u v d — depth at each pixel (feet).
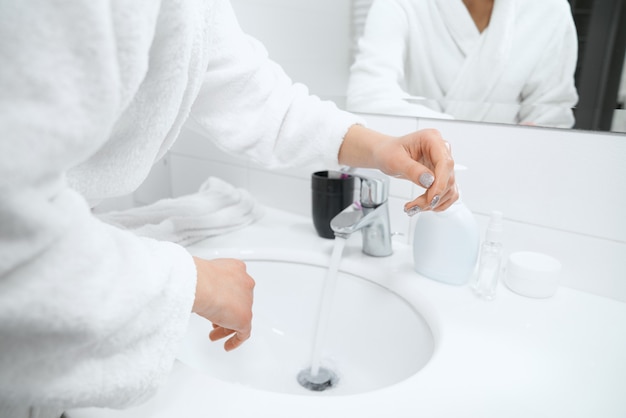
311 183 2.60
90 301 0.84
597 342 1.65
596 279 2.02
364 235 2.34
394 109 2.40
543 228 2.10
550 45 1.94
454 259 2.00
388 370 2.06
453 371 1.47
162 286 0.99
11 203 0.70
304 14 2.56
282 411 1.25
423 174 1.53
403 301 2.08
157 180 3.55
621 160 1.87
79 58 0.75
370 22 2.36
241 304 1.26
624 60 1.80
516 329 1.72
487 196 2.20
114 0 0.81
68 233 0.82
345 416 1.24
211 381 1.36
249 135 1.95
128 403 1.02
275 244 2.46
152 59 1.14
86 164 1.23
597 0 1.81
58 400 0.90
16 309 0.76
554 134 1.98
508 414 1.28
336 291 2.33
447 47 2.18
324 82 2.61
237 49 1.86
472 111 2.17
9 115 0.68
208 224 2.49
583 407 1.31
